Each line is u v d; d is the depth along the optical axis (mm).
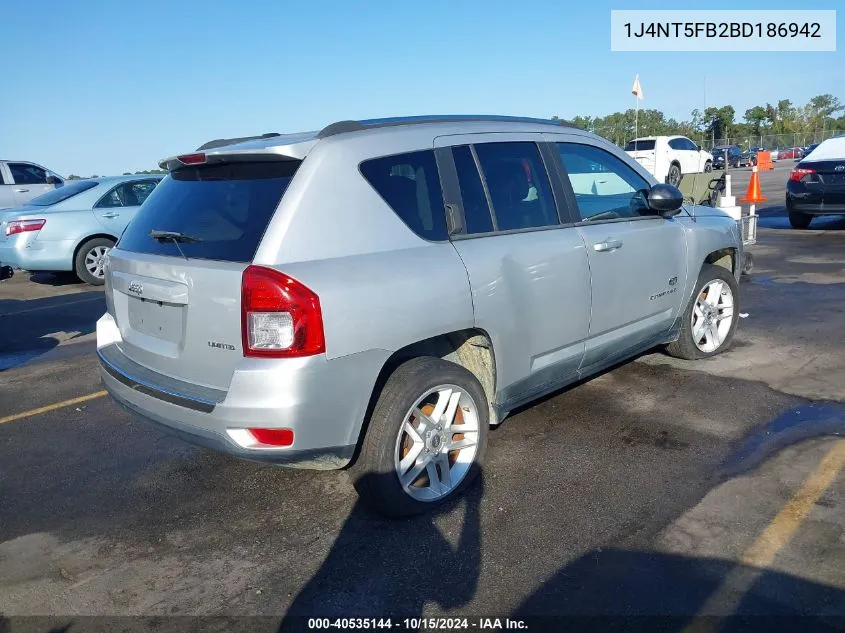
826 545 3141
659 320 5070
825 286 8234
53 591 3148
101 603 3045
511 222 3982
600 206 4641
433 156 3725
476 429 3791
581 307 4293
